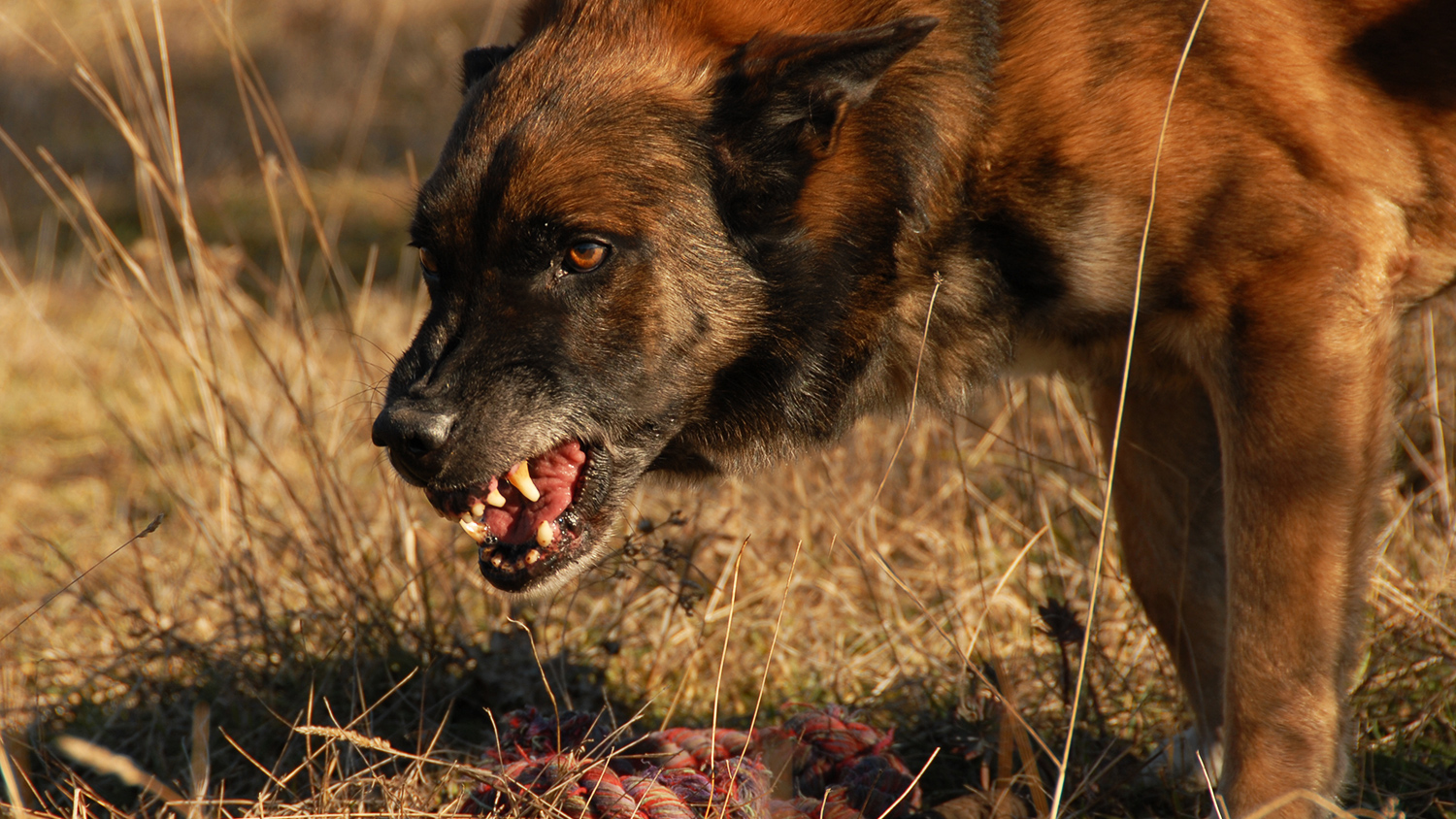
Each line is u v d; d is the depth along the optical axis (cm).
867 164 954
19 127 3850
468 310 910
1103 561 1299
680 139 918
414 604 1320
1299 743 879
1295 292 880
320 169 3422
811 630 1332
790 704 1112
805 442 1029
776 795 915
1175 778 1056
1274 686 885
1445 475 1280
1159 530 1062
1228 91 894
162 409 1855
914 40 868
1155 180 842
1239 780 891
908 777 968
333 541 1320
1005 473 1540
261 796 946
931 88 942
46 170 3522
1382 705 1091
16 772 1083
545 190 885
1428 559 1244
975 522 1408
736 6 967
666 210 909
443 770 1088
